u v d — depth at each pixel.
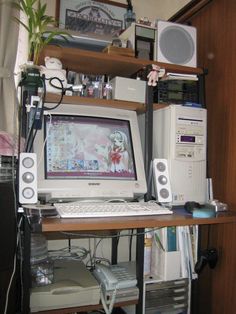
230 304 1.48
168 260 1.43
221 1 1.63
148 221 1.08
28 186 1.17
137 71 1.63
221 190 1.58
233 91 1.53
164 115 1.48
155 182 1.38
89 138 1.42
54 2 1.83
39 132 1.30
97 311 1.54
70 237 1.67
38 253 1.30
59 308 1.21
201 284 1.68
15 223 1.11
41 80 1.26
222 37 1.61
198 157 1.47
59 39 1.42
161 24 1.61
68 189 1.28
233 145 1.51
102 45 1.51
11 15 1.53
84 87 1.46
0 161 1.20
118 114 1.50
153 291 1.44
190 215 1.22
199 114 1.48
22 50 1.65
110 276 1.36
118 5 1.99
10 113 1.47
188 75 1.57
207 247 1.62
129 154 1.48
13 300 1.17
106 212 1.11
